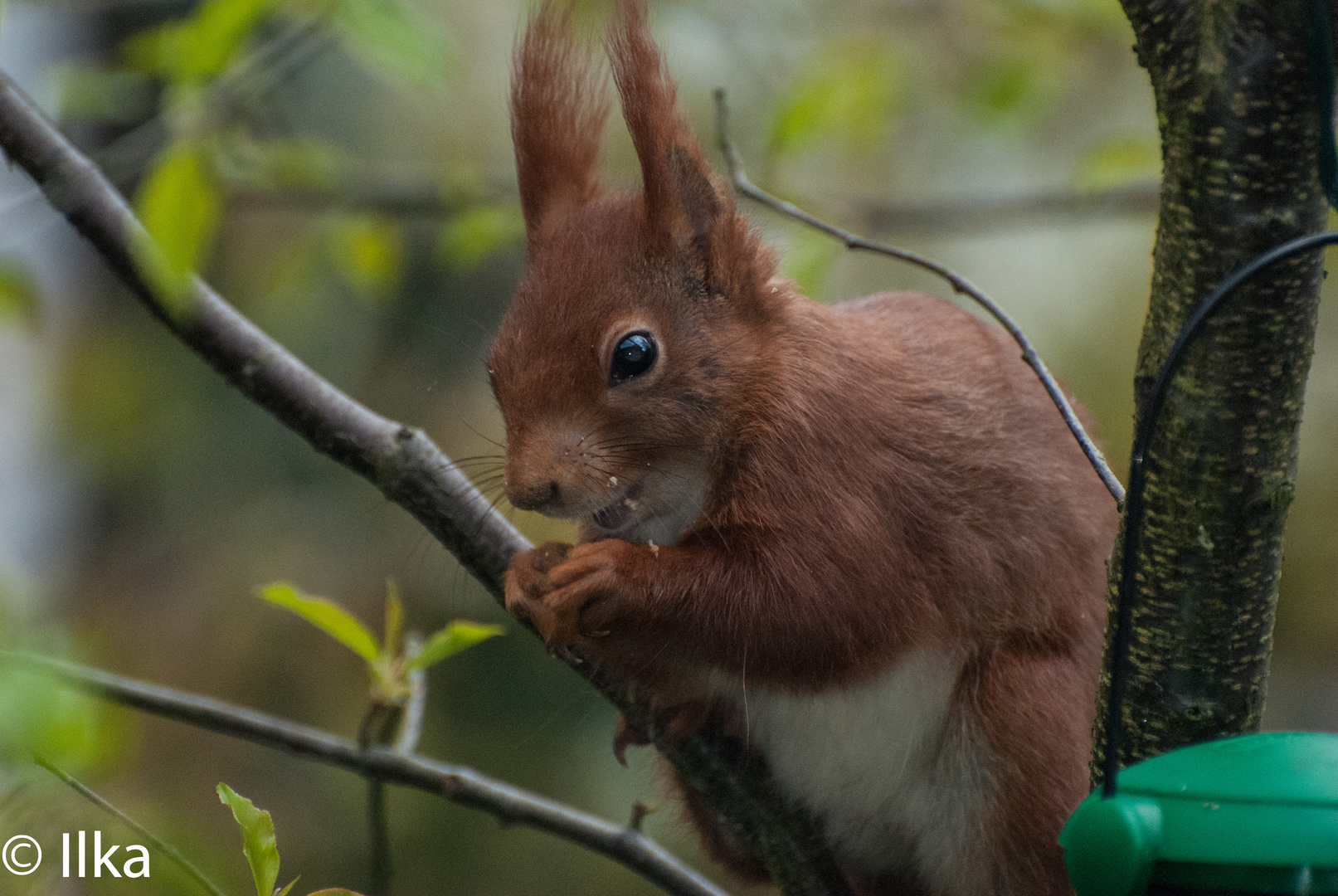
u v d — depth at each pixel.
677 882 8.09
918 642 7.57
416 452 7.69
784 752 8.13
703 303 7.48
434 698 17.56
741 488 7.33
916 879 8.66
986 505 7.79
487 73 18.69
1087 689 7.88
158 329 21.05
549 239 7.79
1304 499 19.39
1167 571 5.47
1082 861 4.61
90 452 20.12
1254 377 5.20
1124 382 19.06
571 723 17.50
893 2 14.15
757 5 14.41
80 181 7.77
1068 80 14.04
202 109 10.61
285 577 18.67
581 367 7.26
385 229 13.02
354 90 18.83
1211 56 5.00
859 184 18.55
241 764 17.88
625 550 7.08
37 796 8.45
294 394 7.73
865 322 8.16
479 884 17.09
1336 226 11.39
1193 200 5.13
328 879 17.06
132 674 18.31
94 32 18.69
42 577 19.17
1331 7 4.92
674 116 7.57
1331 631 19.30
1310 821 4.47
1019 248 19.92
